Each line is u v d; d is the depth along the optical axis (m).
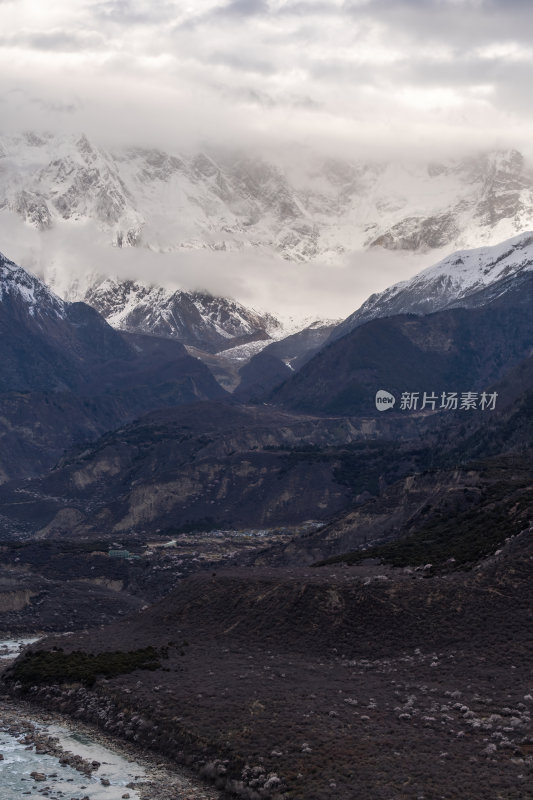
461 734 166.50
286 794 153.00
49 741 182.88
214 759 167.88
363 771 155.25
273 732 171.38
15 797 158.12
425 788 148.75
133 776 167.00
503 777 151.12
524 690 182.12
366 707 180.38
